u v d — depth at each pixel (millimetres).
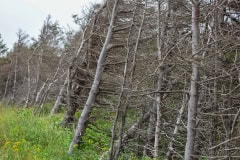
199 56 7195
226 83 9398
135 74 10789
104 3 15945
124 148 12406
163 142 12805
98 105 14086
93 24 16328
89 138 14867
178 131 12242
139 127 12008
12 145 12516
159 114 11133
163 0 11406
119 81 13461
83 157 12703
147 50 11734
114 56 13945
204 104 9461
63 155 12297
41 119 18719
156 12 11766
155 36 11773
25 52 46438
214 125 9500
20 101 39656
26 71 43625
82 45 17234
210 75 8352
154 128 12992
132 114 12406
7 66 55750
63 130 15672
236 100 9570
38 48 36781
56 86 28172
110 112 13945
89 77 17203
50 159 11562
